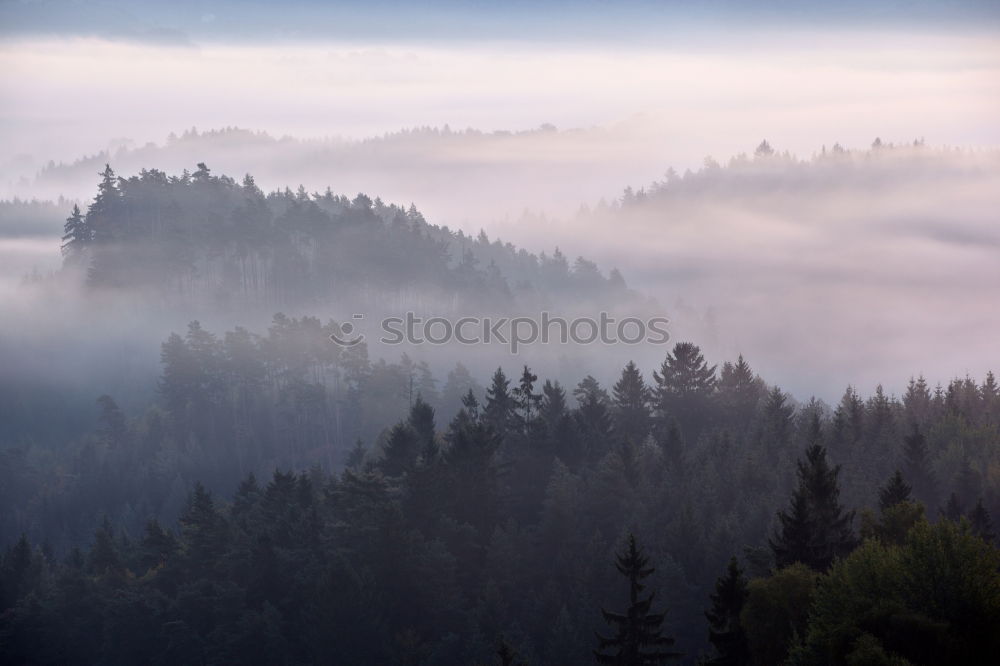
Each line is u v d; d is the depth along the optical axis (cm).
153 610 8194
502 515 8769
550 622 7306
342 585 7225
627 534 7619
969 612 3566
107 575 9069
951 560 3706
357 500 8312
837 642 3641
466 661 6731
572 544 8031
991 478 8656
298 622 7588
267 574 8006
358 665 7012
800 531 5472
